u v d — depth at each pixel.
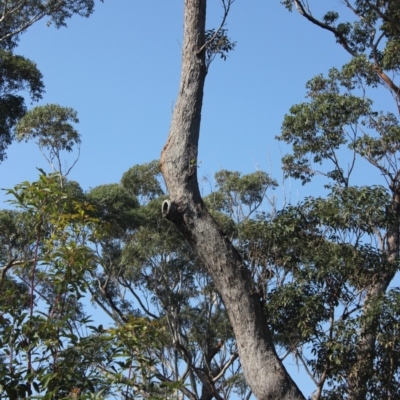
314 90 15.48
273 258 10.05
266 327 8.12
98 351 5.07
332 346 9.41
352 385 9.51
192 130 8.41
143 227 19.59
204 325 19.83
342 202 10.16
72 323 5.63
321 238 10.16
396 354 9.45
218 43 8.73
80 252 5.30
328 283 9.86
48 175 5.57
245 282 8.13
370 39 16.38
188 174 8.20
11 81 19.17
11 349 5.06
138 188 22.73
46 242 5.36
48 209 5.42
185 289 20.05
